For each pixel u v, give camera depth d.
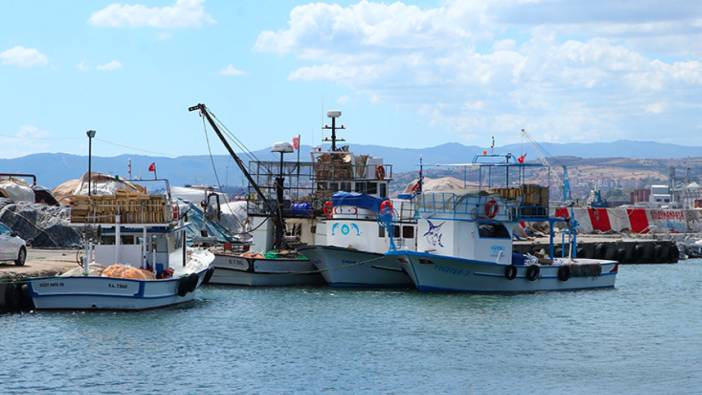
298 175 66.69
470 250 56.38
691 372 37.34
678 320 50.56
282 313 49.12
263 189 66.56
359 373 35.94
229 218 96.94
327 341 41.84
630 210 133.38
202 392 32.72
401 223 59.75
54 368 35.44
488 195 56.72
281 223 64.75
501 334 44.72
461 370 36.91
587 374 36.75
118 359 37.09
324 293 57.31
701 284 71.25
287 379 34.75
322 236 64.12
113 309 46.22
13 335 40.78
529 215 61.44
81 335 41.12
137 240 50.12
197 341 40.91
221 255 60.31
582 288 62.88
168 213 51.06
